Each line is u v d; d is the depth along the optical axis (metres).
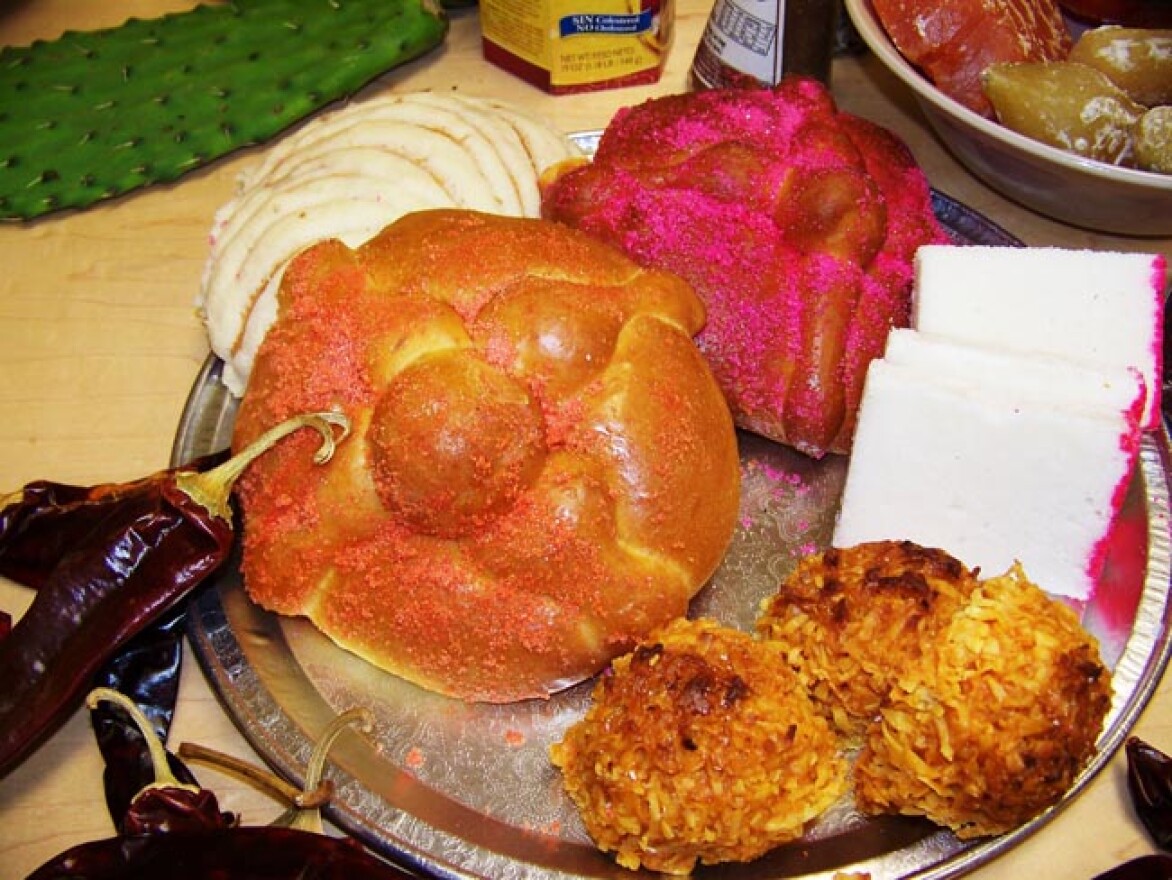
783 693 0.33
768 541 0.41
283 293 0.38
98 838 0.35
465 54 0.59
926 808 0.33
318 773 0.33
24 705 0.35
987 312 0.40
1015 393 0.38
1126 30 0.45
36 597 0.36
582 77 0.56
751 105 0.43
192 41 0.58
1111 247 0.50
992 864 0.35
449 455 0.33
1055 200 0.47
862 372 0.41
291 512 0.36
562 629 0.35
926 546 0.39
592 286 0.37
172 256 0.51
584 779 0.33
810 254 0.40
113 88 0.56
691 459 0.36
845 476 0.43
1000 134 0.44
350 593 0.36
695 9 0.61
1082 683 0.32
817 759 0.33
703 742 0.31
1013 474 0.38
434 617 0.35
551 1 0.53
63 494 0.39
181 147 0.53
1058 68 0.44
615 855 0.34
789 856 0.34
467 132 0.45
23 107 0.55
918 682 0.32
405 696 0.38
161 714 0.37
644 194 0.42
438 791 0.36
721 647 0.33
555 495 0.34
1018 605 0.33
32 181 0.52
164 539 0.35
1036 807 0.33
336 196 0.42
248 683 0.37
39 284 0.50
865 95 0.55
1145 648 0.37
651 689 0.32
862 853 0.34
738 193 0.41
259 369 0.38
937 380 0.38
